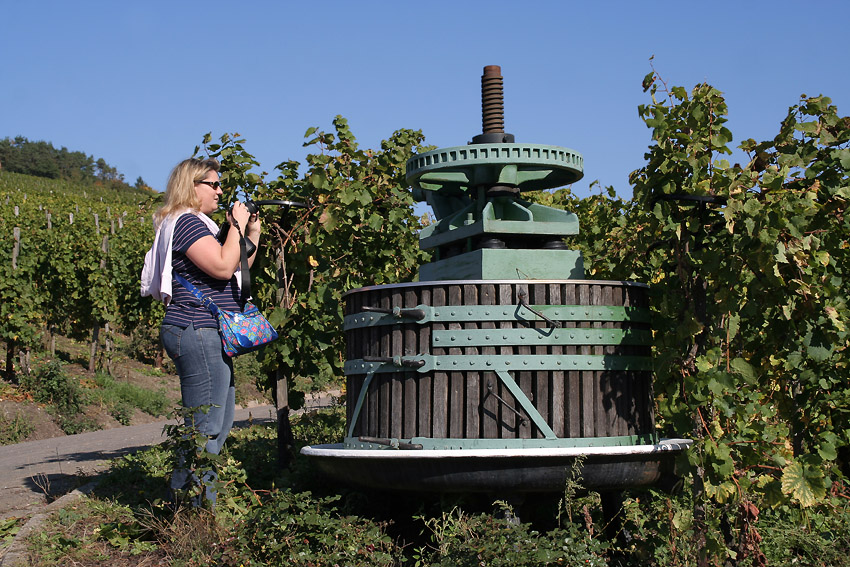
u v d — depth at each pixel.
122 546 4.33
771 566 4.12
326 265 6.64
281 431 6.41
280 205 6.11
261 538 3.97
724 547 3.72
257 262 6.59
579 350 4.34
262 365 6.38
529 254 4.65
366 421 4.68
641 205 4.65
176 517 4.28
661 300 4.62
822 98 4.14
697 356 4.16
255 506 4.86
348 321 4.85
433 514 4.85
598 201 9.20
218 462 4.33
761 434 3.98
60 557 4.18
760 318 4.59
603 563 3.71
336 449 4.92
